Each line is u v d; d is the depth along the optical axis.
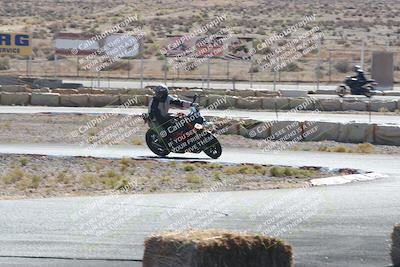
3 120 65.50
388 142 54.75
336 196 30.45
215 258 15.77
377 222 24.80
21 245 21.59
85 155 45.06
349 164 42.66
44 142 52.94
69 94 84.12
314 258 20.19
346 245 21.61
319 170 40.19
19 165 42.09
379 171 39.50
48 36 178.50
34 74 131.12
